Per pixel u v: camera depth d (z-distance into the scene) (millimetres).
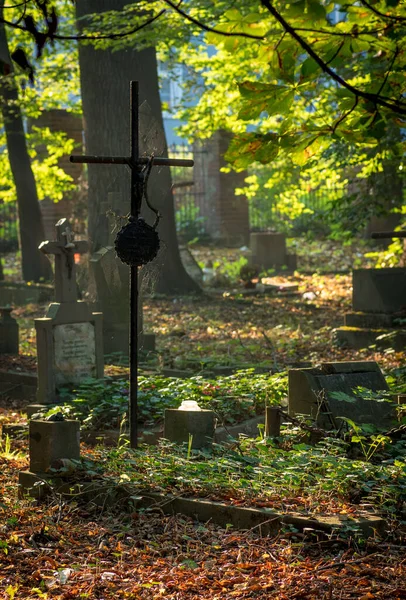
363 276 15016
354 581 5004
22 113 24828
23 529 6000
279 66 3699
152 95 18656
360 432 7430
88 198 17406
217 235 33250
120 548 5676
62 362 10422
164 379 9867
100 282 13148
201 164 33844
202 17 16469
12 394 11820
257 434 8695
